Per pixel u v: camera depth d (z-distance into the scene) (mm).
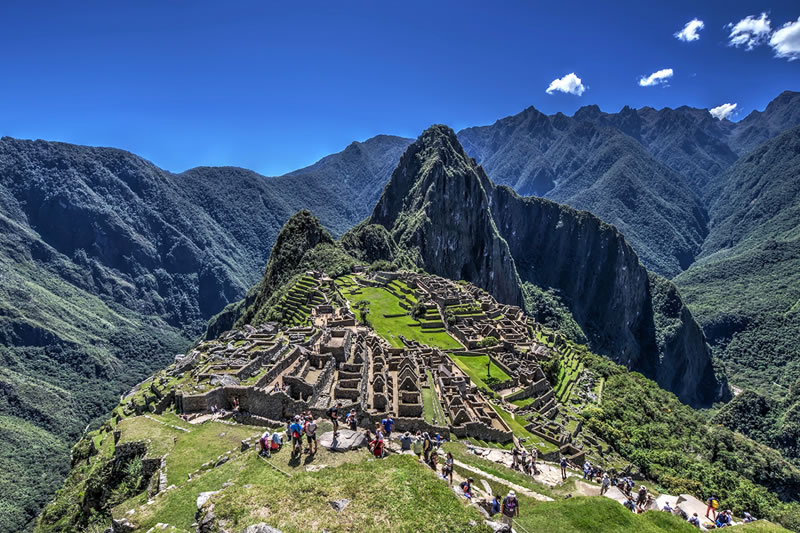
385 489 25984
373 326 114688
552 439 70438
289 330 80000
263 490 26031
